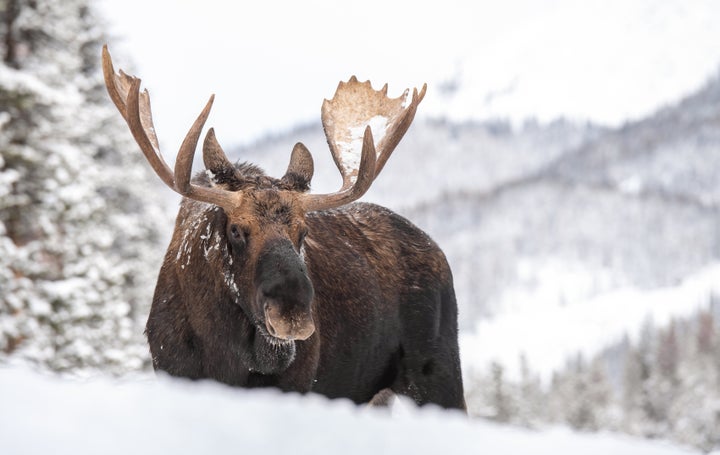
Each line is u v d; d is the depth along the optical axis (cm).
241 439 671
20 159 6506
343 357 2394
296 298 1909
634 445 983
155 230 8862
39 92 6588
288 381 2181
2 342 5853
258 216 2070
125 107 2302
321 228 2484
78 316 6116
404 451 728
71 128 6925
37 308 5972
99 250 6875
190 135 2091
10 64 7444
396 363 2614
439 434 811
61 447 584
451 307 2744
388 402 2697
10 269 6131
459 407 2714
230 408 750
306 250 2367
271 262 1966
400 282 2608
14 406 649
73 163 6656
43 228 6456
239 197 2108
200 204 2270
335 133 2612
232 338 2125
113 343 6475
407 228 2731
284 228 2075
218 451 635
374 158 2223
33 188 6594
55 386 743
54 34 7531
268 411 760
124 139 8694
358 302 2430
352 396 2486
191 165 2094
